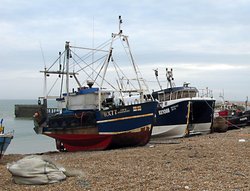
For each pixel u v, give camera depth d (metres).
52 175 9.85
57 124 21.42
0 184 9.85
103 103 20.66
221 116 32.28
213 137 23.89
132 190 8.66
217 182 9.17
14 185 9.66
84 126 20.14
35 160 10.05
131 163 12.91
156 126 24.77
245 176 9.84
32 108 73.25
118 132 19.34
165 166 11.94
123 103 21.33
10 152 24.02
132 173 10.84
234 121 34.31
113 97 21.00
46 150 25.27
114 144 19.84
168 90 26.52
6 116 78.81
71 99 21.70
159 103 25.08
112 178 10.15
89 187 9.12
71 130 20.70
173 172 10.78
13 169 9.82
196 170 10.95
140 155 14.86
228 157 13.35
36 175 9.72
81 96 21.12
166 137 25.19
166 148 17.14
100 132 19.56
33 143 29.98
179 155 14.25
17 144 29.27
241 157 13.30
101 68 21.22
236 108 45.19
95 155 16.38
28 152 23.86
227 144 17.61
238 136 24.08
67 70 21.94
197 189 8.51
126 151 17.02
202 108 27.38
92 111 19.94
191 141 21.03
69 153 19.62
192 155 14.12
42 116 22.16
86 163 13.42
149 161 13.13
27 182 9.73
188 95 26.39
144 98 23.38
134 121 19.55
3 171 12.31
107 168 11.95
